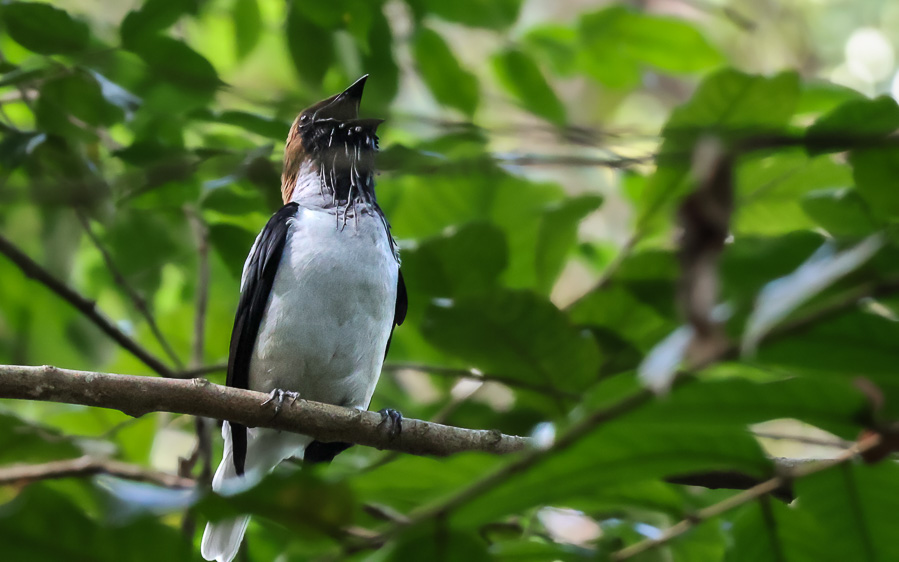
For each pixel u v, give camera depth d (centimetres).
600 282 887
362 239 939
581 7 1842
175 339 1224
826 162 888
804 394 341
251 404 748
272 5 1260
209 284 1235
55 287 954
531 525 725
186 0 862
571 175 1509
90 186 588
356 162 971
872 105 582
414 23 982
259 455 969
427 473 390
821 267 290
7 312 1178
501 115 1159
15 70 905
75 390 678
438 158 767
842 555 415
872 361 322
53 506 379
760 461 363
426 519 353
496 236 875
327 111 991
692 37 1055
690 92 2038
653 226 864
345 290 917
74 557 379
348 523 381
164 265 1212
